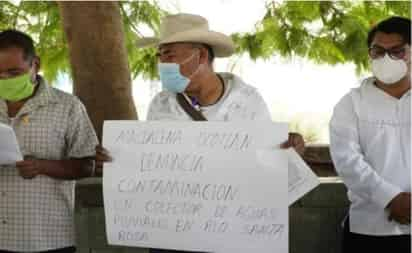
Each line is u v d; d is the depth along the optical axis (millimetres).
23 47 2434
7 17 5086
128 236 2363
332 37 5156
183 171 2291
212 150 2258
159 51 2402
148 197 2330
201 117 2354
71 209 2613
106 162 2375
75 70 3914
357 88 2562
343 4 5238
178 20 2406
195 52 2346
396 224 2396
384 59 2391
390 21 2430
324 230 2969
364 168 2381
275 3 5320
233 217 2238
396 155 2414
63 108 2557
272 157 2193
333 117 2541
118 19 3967
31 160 2412
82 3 3861
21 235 2496
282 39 5164
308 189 2170
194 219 2283
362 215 2473
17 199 2498
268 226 2207
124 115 3904
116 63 3914
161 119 2422
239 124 2230
